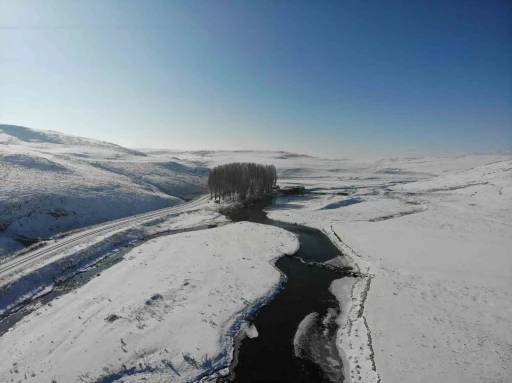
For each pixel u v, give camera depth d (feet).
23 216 141.59
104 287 92.02
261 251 126.31
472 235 139.54
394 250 123.65
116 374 58.18
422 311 77.87
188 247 129.49
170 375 58.95
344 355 66.13
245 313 81.10
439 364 59.21
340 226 165.68
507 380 54.13
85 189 192.75
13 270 98.84
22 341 66.85
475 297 82.89
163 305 81.35
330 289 96.07
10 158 212.02
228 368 62.13
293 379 59.47
